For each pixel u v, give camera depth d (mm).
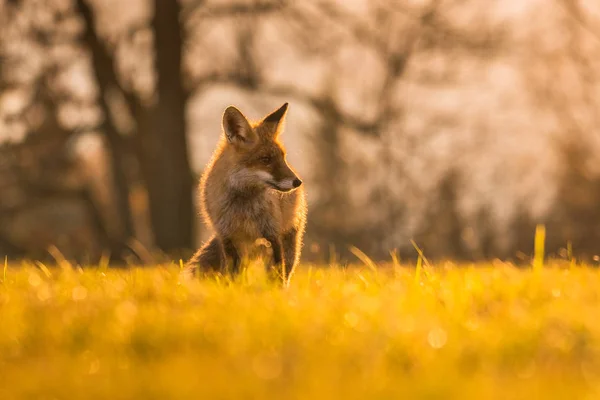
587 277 6227
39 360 3738
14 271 8539
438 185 37844
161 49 25359
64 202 35812
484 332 3943
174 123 25703
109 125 26562
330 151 39312
